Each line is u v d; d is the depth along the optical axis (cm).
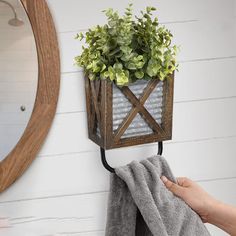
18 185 136
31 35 130
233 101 146
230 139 148
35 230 138
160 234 123
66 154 138
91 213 142
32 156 133
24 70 131
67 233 141
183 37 141
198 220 132
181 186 139
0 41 129
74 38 134
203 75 143
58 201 139
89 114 132
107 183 141
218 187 149
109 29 120
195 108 144
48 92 133
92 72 122
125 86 121
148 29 121
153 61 121
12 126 131
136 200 126
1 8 128
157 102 127
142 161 133
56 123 136
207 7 141
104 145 123
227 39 144
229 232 134
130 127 126
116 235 133
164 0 139
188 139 145
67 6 133
